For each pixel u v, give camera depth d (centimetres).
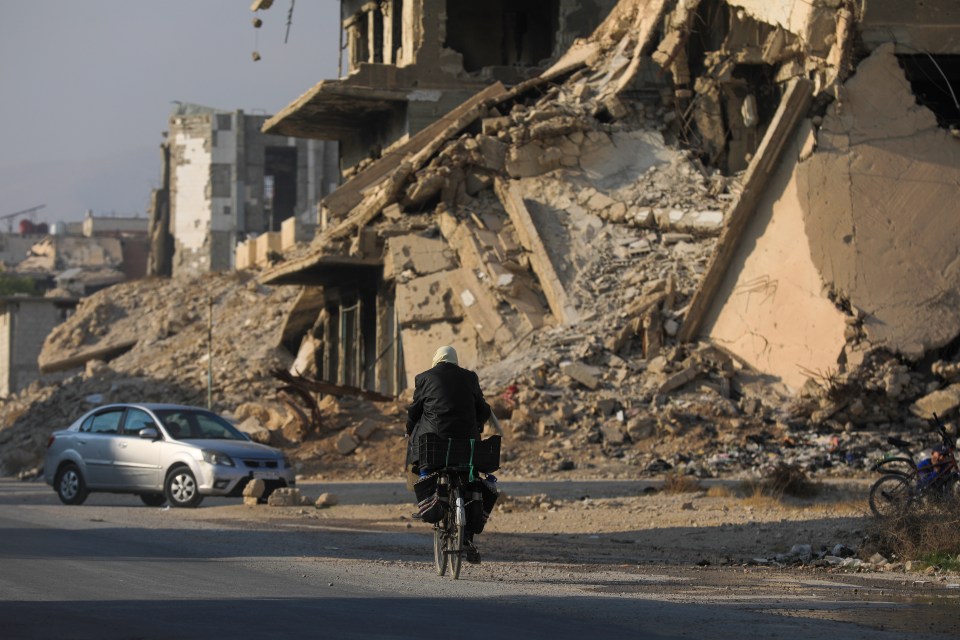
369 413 7025
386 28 12381
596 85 9844
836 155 7469
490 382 7481
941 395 6688
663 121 9444
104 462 4828
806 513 4038
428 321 8644
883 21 7744
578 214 8838
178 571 2467
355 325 10562
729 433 6675
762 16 8244
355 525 3953
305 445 6788
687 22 9206
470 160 9238
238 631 1698
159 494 4834
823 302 7181
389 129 11869
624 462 6378
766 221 7606
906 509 3111
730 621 1934
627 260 8412
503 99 10006
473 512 2406
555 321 8212
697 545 3362
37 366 16225
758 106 9144
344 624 1784
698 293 7588
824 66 7781
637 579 2548
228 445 4731
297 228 15088
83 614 1847
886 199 7400
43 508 4600
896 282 7175
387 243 9338
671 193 8762
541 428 6819
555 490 5244
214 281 15038
